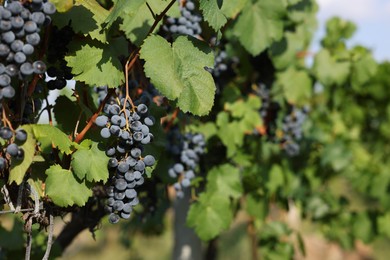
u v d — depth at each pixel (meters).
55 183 0.85
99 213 1.12
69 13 0.87
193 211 1.34
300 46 1.55
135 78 1.09
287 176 1.96
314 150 2.32
